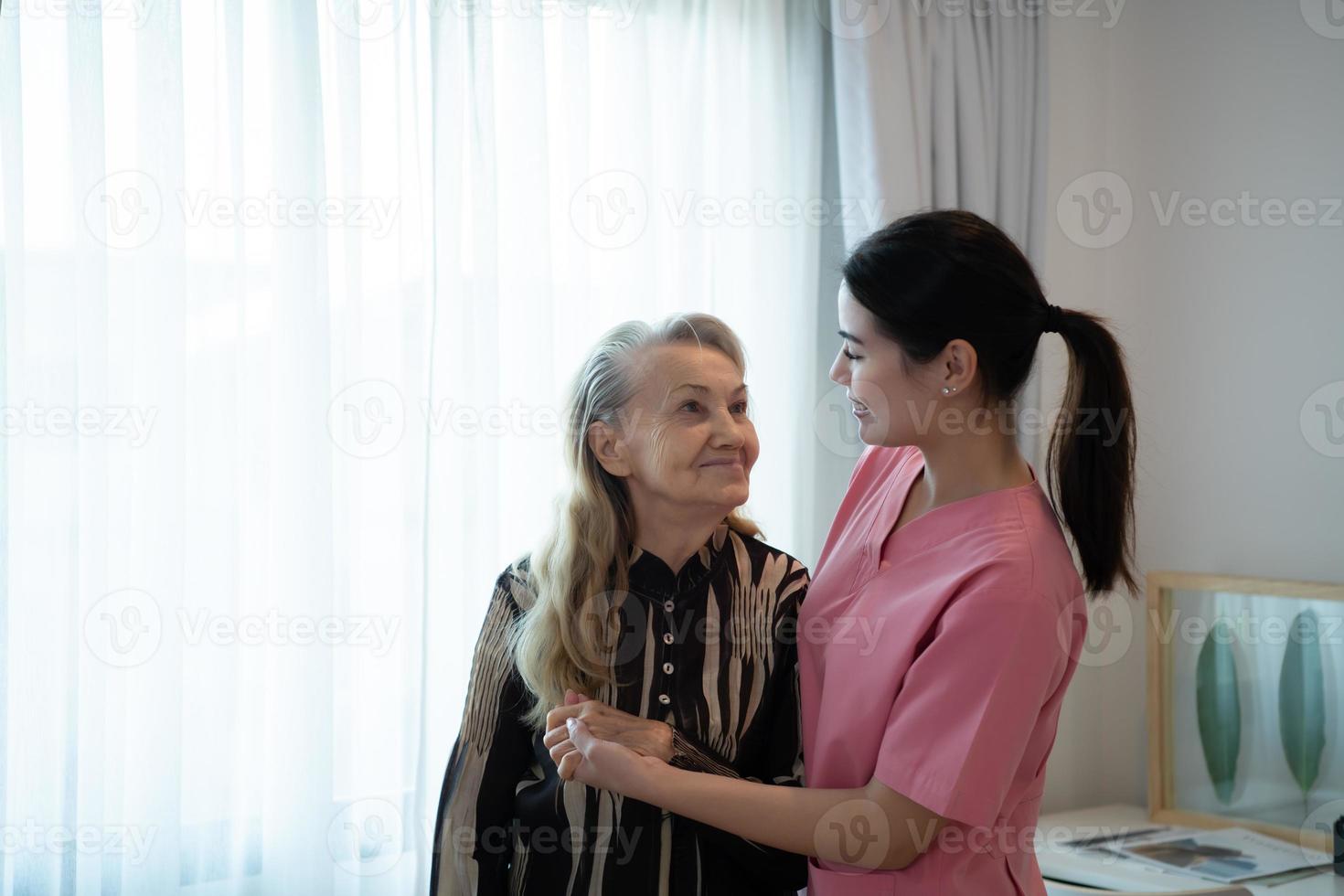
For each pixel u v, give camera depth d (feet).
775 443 6.54
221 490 5.05
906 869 3.22
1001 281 3.20
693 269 6.31
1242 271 6.88
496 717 3.70
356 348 5.35
